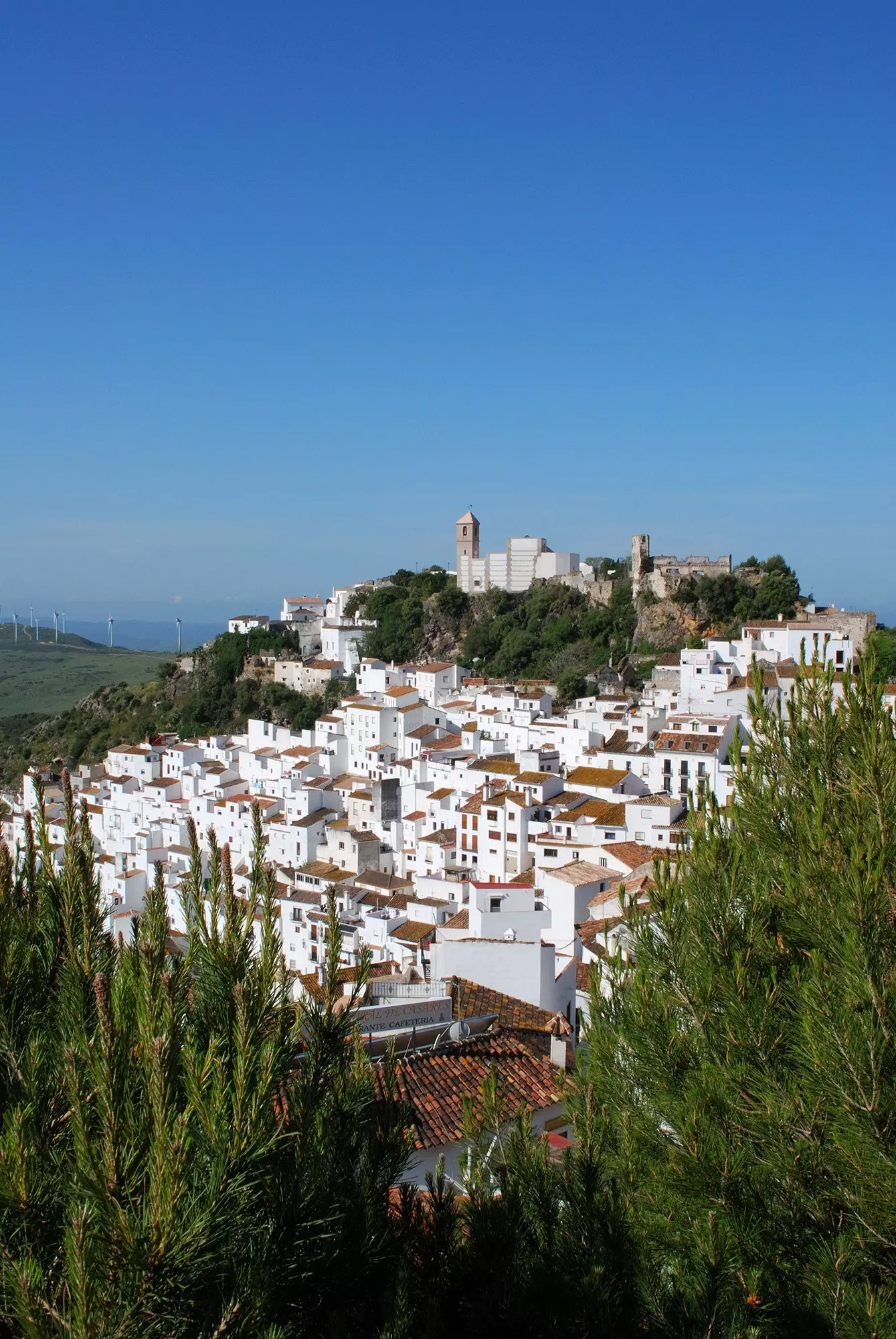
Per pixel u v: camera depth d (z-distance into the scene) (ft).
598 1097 71.51
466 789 413.80
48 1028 53.16
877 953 59.67
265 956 53.52
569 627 652.48
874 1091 55.77
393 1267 55.31
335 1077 55.11
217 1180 42.01
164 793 525.34
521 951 122.83
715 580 597.52
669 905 72.54
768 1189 60.59
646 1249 61.98
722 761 351.25
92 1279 39.45
